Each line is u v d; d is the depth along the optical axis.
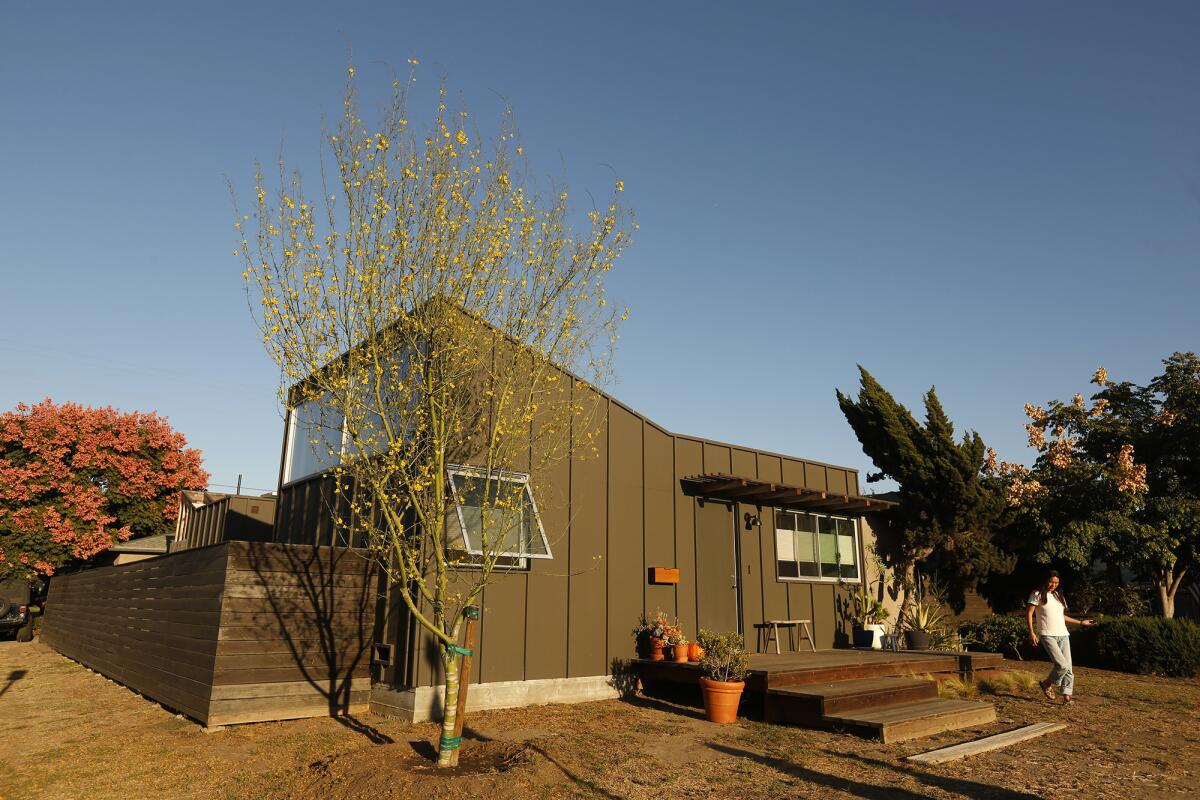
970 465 14.98
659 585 11.09
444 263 6.61
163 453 23.59
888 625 14.53
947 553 15.41
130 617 11.09
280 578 8.44
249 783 6.03
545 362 7.09
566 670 9.72
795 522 13.49
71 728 8.09
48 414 22.05
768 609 12.52
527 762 6.20
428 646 8.41
